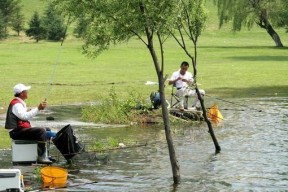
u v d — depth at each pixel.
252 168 15.66
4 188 13.08
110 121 23.19
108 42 14.18
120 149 18.11
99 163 16.19
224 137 20.03
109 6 13.66
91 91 33.56
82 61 59.06
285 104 28.81
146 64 55.16
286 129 21.58
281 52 77.88
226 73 46.00
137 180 14.45
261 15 91.62
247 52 76.81
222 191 13.55
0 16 112.69
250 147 18.36
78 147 16.36
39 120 23.59
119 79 40.88
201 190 13.61
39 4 143.00
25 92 16.36
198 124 22.73
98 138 19.88
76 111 26.28
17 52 73.88
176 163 14.34
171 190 13.61
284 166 15.89
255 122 23.20
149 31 14.00
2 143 18.55
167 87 35.16
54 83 37.88
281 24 89.88
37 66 52.12
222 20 91.38
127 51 75.12
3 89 33.91
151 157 16.98
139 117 23.39
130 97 25.88
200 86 37.28
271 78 42.41
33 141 16.06
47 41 105.06
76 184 14.07
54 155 17.16
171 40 96.38
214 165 16.02
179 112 23.61
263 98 31.34
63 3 14.10
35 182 14.23
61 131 16.11
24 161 16.06
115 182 14.27
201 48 84.00
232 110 26.72
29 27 111.88
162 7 13.66
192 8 17.94
